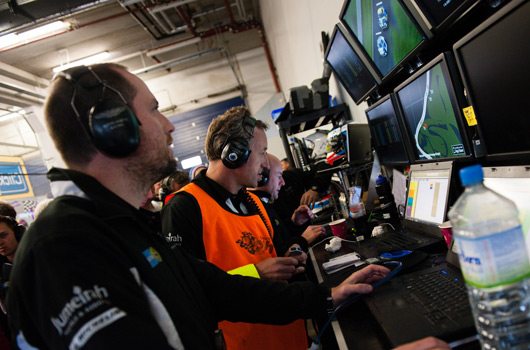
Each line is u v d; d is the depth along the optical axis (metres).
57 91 0.58
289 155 2.46
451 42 1.00
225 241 1.13
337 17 1.96
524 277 0.41
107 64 0.64
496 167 0.77
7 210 2.19
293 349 1.13
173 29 5.90
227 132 1.18
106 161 0.60
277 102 7.48
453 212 0.52
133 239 0.58
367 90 1.52
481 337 0.48
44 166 6.56
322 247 1.46
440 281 0.74
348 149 1.75
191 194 1.16
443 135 1.00
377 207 1.71
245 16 6.29
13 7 3.44
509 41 0.62
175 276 0.66
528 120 0.65
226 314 0.82
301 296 0.81
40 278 0.45
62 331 0.43
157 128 0.67
